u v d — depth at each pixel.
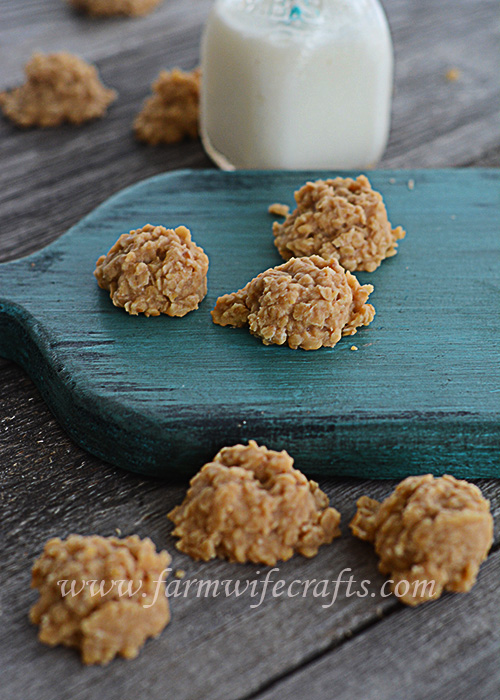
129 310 0.59
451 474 0.57
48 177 0.69
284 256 0.62
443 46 0.81
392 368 0.58
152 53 0.79
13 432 0.58
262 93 0.65
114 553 0.53
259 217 0.64
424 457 0.56
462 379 0.57
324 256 0.61
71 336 0.59
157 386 0.57
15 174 0.69
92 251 0.62
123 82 0.76
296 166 0.68
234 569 0.54
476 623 0.53
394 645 0.52
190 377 0.57
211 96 0.67
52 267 0.61
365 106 0.67
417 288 0.61
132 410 0.56
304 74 0.65
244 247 0.63
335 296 0.58
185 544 0.54
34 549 0.54
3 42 0.79
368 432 0.56
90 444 0.57
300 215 0.62
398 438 0.56
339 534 0.55
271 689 0.52
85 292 0.60
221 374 0.57
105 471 0.57
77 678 0.52
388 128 0.71
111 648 0.52
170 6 0.85
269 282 0.59
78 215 0.67
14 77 0.76
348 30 0.65
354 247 0.62
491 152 0.71
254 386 0.57
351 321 0.59
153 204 0.65
